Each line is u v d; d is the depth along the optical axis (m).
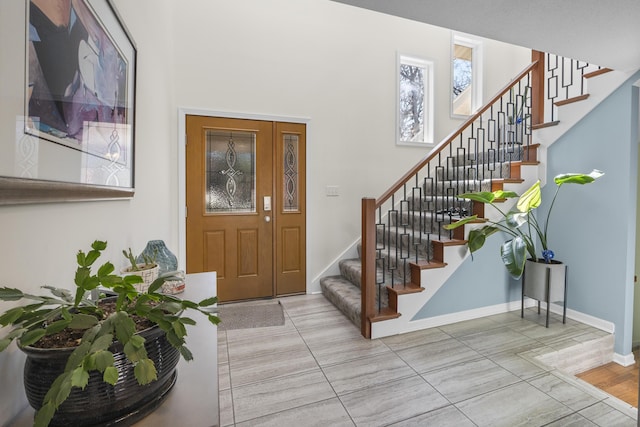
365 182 3.79
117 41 1.23
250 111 3.29
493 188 2.95
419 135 4.18
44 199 0.70
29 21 0.67
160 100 2.32
